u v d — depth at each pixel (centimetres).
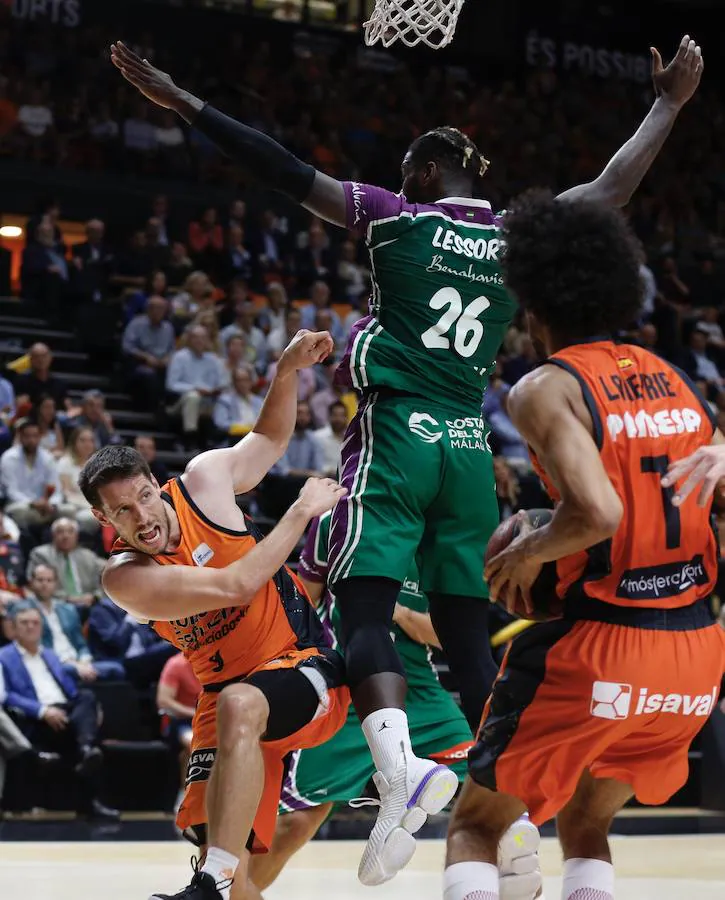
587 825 343
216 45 2216
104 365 1559
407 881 635
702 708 323
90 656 1043
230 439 1353
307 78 2162
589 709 308
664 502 312
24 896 540
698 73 438
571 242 317
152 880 608
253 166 406
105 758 1012
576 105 2388
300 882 627
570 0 2547
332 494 390
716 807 1092
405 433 409
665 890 597
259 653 400
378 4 444
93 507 383
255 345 1489
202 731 404
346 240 1878
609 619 312
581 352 317
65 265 1627
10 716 976
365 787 493
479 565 420
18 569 1066
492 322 426
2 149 1761
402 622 484
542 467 321
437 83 2300
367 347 416
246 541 397
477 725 415
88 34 1991
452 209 420
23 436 1177
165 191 1814
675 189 2230
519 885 379
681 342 1839
